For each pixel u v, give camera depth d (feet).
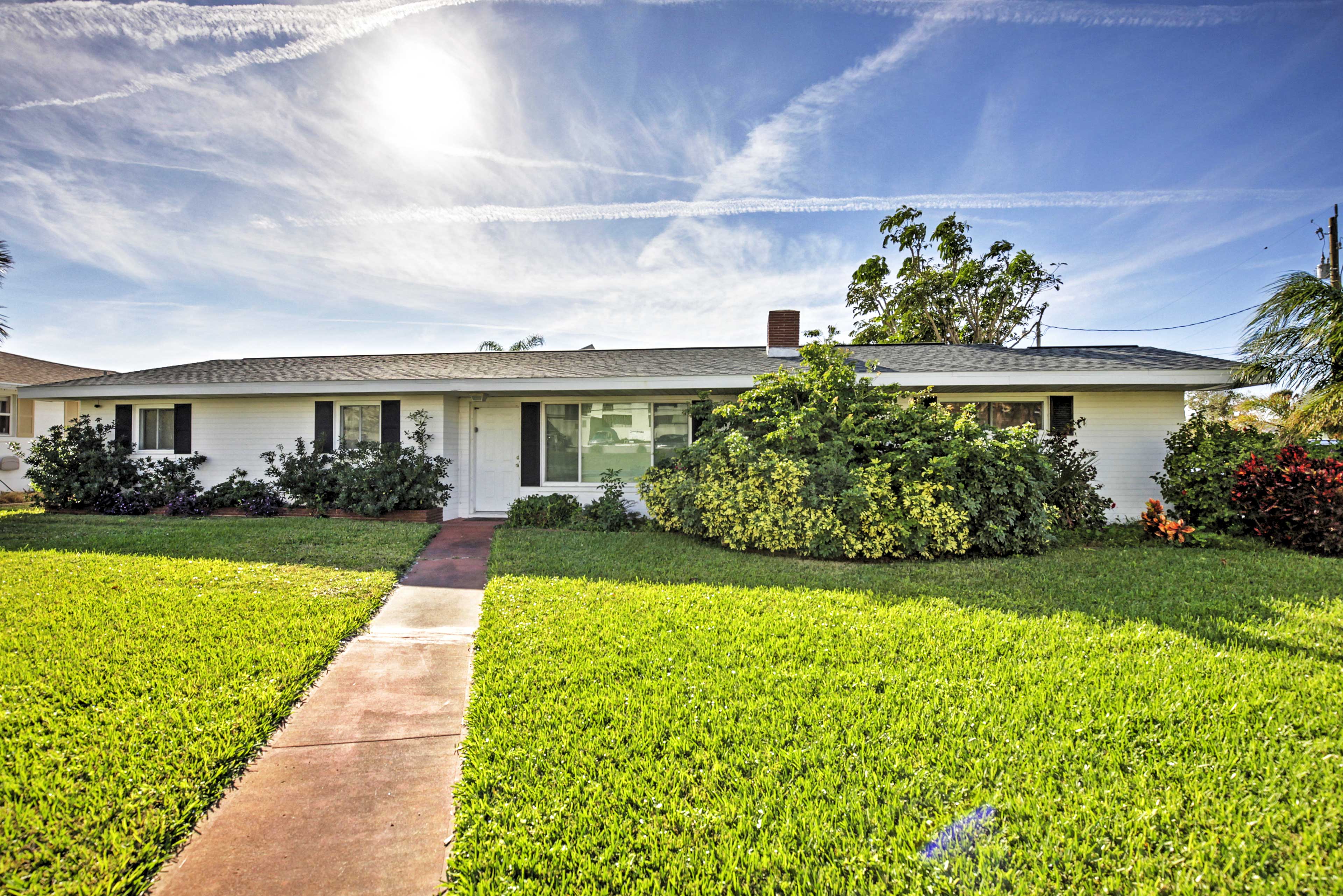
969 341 80.33
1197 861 6.54
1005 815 7.45
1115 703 10.20
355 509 32.83
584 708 10.24
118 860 6.65
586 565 21.61
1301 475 24.45
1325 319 25.75
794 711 10.11
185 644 12.91
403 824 7.62
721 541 26.50
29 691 10.47
